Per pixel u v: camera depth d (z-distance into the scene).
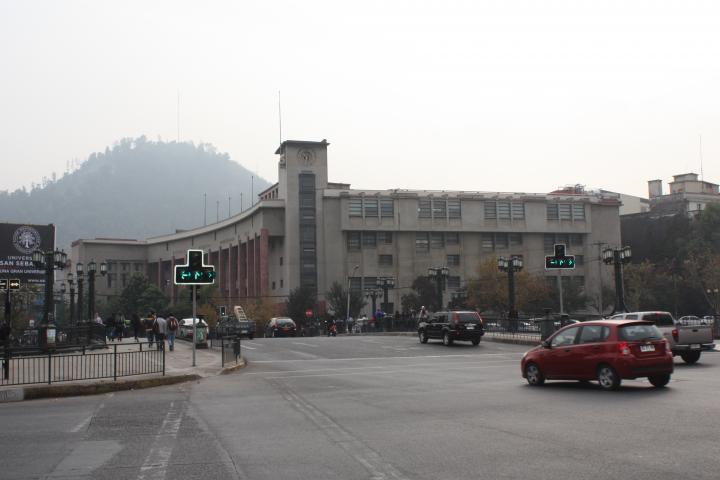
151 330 35.34
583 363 16.30
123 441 10.35
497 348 35.12
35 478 7.95
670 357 16.03
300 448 9.58
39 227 51.03
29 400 17.02
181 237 148.50
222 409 13.94
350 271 103.31
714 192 120.69
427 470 8.03
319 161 105.56
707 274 74.00
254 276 110.44
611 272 111.25
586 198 112.06
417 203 105.44
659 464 8.02
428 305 91.94
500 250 109.00
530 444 9.44
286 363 28.02
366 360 28.98
